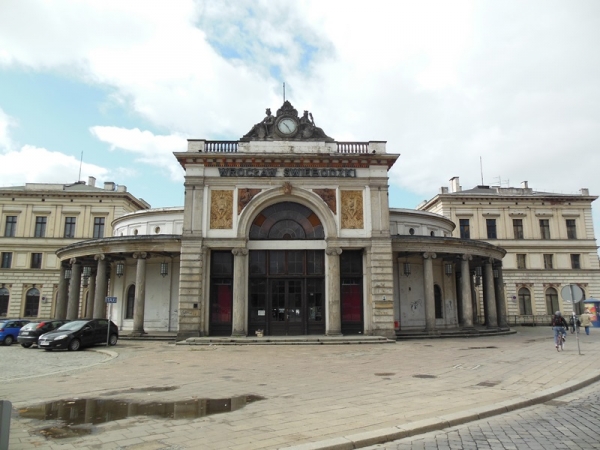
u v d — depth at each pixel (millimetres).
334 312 28266
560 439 7754
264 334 28703
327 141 30484
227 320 28828
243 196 29281
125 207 58312
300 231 29844
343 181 29672
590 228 58750
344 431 8164
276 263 29562
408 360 18672
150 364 17812
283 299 29234
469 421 9078
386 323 28156
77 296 33438
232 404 10492
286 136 30344
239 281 28344
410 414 9336
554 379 13500
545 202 58969
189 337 27250
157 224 35594
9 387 12805
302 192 29375
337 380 13797
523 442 7621
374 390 12031
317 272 29531
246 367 16875
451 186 63719
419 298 33312
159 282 32656
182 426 8633
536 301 56750
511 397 10945
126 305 33906
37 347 25953
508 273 57062
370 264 28891
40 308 55938
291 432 8141
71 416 9445
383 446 7602
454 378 13945
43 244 57188
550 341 27578
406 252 31438
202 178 29188
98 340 25031
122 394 11727
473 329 32062
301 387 12625
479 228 58094
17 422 9008
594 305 46875
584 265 57906
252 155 29297
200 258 28266
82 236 57406
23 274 56562
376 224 29359
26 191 57844
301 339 26297
